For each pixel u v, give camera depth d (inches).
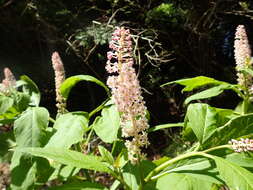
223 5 43.1
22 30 49.3
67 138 8.4
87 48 41.9
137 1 43.2
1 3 47.1
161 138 40.9
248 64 11.3
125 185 7.2
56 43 47.2
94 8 42.4
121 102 7.1
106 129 8.4
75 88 52.9
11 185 8.2
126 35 7.2
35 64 51.0
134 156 8.2
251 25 50.9
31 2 44.5
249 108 11.0
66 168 8.8
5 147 10.5
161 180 7.1
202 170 7.3
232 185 6.1
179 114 46.0
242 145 7.2
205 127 8.1
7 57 50.9
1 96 10.5
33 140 8.8
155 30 40.9
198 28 43.1
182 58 48.7
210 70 46.1
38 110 9.3
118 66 7.2
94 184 7.1
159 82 48.1
